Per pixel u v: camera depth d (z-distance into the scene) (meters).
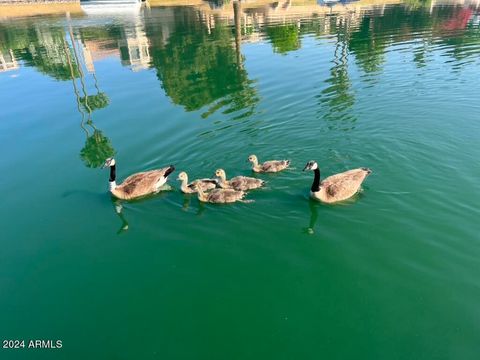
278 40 38.75
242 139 20.77
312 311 11.68
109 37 46.12
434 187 16.59
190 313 11.79
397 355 10.32
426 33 42.16
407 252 13.50
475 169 17.69
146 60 35.72
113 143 20.91
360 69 30.72
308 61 32.97
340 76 29.20
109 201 16.83
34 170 19.11
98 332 11.31
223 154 19.50
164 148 20.19
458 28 44.28
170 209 16.17
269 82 28.58
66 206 16.58
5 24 58.31
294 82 28.36
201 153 19.62
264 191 16.78
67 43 43.97
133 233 14.99
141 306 12.07
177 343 10.93
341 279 12.66
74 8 70.12
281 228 14.82
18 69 35.16
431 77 28.62
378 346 10.58
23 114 25.06
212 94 26.84
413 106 24.03
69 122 23.67
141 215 15.89
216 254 13.87
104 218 15.84
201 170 18.33
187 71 31.92
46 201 16.92
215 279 12.90
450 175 17.34
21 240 14.85
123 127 22.59
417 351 10.38
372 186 16.83
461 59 32.41
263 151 19.61
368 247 13.80
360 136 20.72
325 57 33.84
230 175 17.89
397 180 17.14
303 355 10.47
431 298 11.84
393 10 56.69
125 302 12.23
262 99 25.64
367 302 11.84
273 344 10.81
